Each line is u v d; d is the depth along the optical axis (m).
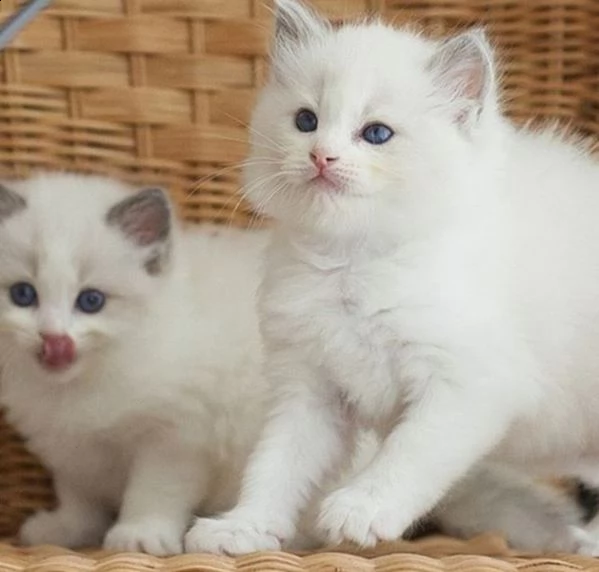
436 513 0.79
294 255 0.74
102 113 0.90
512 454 0.78
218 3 0.90
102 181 0.86
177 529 0.80
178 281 0.84
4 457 0.88
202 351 0.83
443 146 0.72
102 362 0.81
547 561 0.68
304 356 0.74
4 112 0.89
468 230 0.73
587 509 0.80
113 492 0.85
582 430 0.77
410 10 0.91
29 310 0.81
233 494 0.83
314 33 0.75
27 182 0.85
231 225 0.89
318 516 0.71
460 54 0.73
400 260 0.72
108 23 0.89
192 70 0.90
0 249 0.81
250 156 0.75
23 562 0.68
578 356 0.76
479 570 0.66
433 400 0.72
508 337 0.73
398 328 0.72
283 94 0.74
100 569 0.67
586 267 0.76
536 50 0.91
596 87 0.91
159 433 0.82
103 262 0.81
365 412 0.75
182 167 0.91
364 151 0.71
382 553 0.69
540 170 0.78
